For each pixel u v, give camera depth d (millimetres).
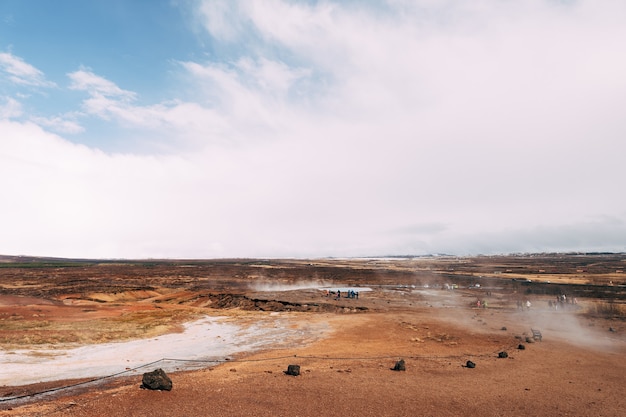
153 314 42906
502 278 99875
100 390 16922
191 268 151375
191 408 14312
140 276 104562
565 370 21438
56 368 21109
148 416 13430
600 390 17812
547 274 113812
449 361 23438
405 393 16859
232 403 14984
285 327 36250
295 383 17984
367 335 32438
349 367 21656
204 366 22078
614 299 55344
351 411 14555
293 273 123812
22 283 79000
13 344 25781
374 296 63281
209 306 58031
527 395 16922
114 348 26859
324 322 38906
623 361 23734
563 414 14750
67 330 30734
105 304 52281
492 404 15711
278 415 13906
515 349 27156
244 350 26734
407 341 29953
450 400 16094
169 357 24484
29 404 14719
